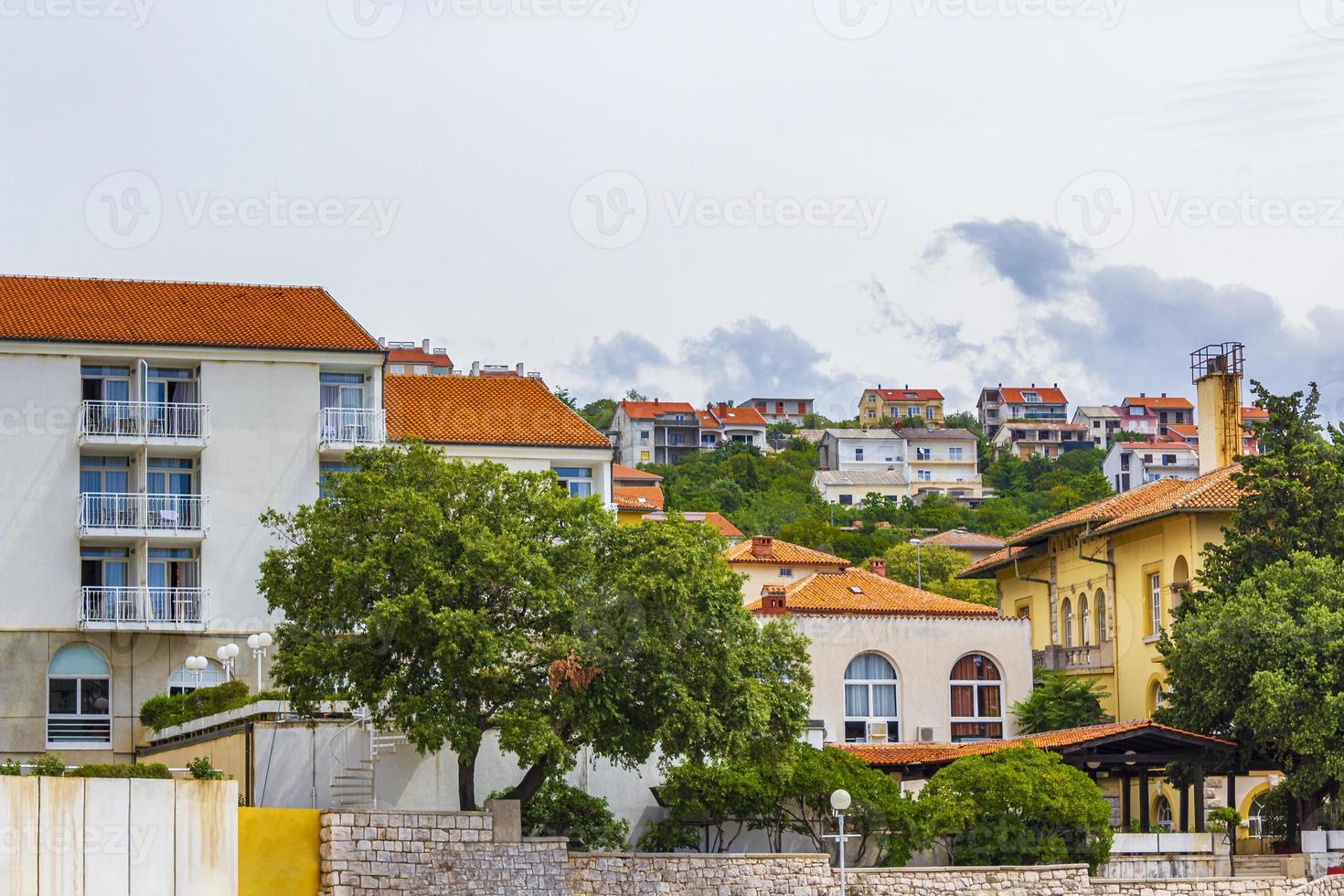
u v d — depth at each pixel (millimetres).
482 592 45438
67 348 58000
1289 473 62188
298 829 41875
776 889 47250
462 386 67938
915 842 50188
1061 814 51000
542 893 44125
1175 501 68812
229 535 58531
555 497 47250
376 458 47781
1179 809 66500
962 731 68125
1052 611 81250
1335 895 52656
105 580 58531
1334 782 56719
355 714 48656
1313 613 55906
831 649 67125
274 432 59438
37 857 37781
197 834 40156
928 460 196125
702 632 45844
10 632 56375
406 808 48125
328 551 45781
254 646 50031
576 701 43969
